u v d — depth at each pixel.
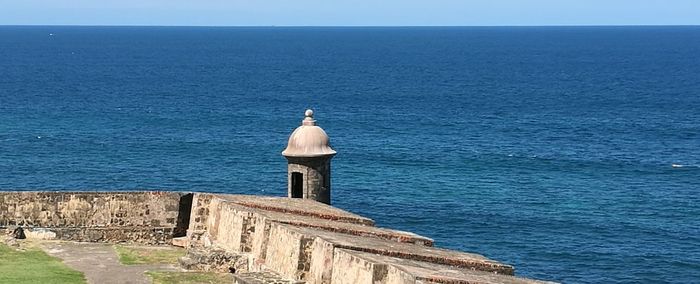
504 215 79.06
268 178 94.12
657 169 101.69
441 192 88.00
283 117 144.88
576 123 140.12
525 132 130.12
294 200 38.41
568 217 78.94
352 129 131.12
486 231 74.31
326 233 30.02
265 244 31.73
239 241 33.59
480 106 165.00
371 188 89.00
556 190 90.00
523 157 108.25
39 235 38.25
